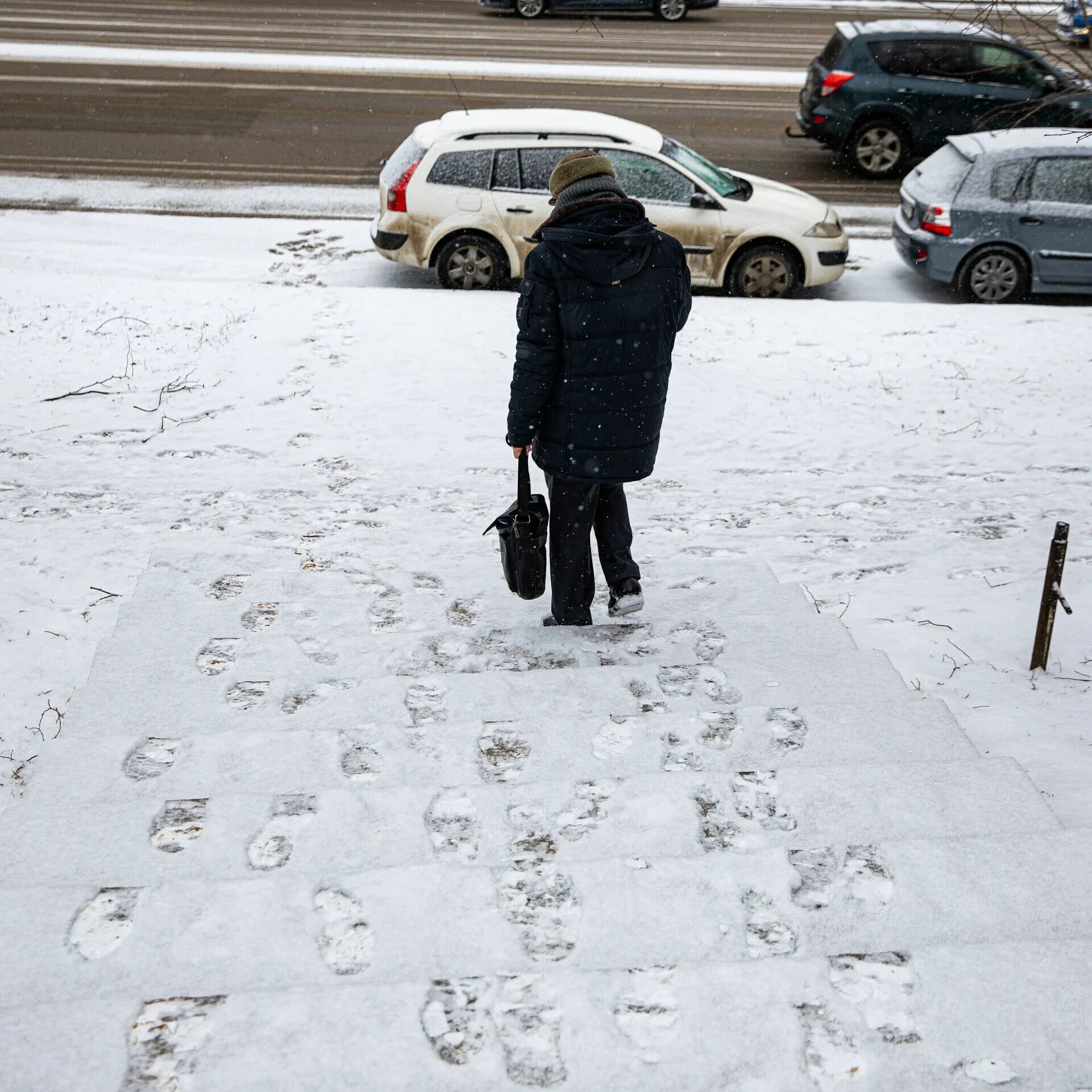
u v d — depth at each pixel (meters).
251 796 2.95
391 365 8.86
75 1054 1.93
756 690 3.87
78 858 2.70
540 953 2.33
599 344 3.67
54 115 17.17
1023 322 10.62
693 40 25.41
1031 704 4.27
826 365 9.41
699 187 11.30
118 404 7.92
